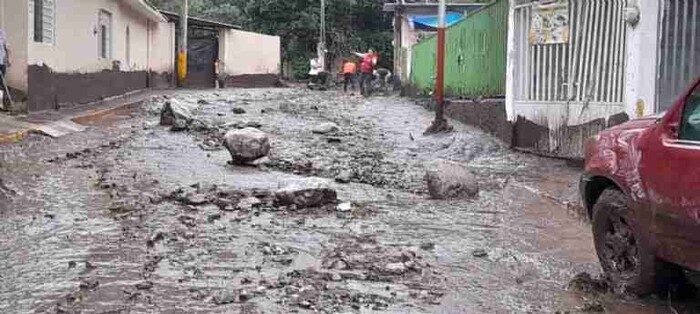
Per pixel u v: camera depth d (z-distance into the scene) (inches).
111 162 478.6
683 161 196.4
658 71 402.0
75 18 845.8
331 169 479.2
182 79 1583.4
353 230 311.1
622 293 226.7
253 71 1867.6
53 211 328.5
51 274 236.8
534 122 527.8
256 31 2145.7
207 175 437.1
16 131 567.5
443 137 637.3
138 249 268.2
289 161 503.8
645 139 213.8
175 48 1617.9
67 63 815.1
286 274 242.2
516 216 349.4
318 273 244.5
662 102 402.3
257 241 284.8
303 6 2146.9
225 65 1712.6
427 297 224.4
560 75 497.7
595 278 242.4
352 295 222.7
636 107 407.8
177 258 257.4
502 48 616.7
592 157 239.5
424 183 436.5
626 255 227.3
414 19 1428.4
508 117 560.1
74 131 645.9
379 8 2155.5
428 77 1056.8
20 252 262.7
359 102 1164.5
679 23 398.0
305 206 348.8
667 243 205.0
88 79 910.4
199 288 225.5
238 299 215.6
